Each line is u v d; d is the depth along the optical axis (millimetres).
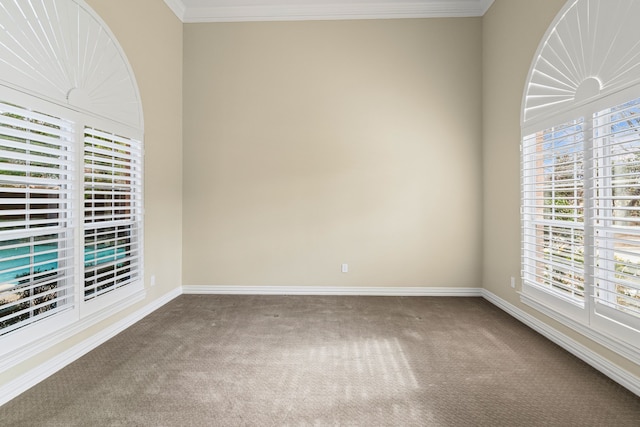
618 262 2230
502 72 3717
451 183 4266
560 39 2783
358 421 1851
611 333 2305
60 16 2400
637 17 2086
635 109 2148
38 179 2256
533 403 2016
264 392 2135
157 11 3752
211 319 3471
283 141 4328
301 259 4352
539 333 3094
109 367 2449
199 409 1955
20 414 1902
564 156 2816
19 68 2096
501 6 3729
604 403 2014
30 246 2242
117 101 3053
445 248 4285
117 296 3084
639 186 2109
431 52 4234
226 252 4395
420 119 4262
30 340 2182
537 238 3201
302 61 4301
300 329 3203
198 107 4355
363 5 4215
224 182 4367
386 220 4297
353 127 4289
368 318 3500
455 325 3301
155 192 3758
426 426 1812
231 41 4336
